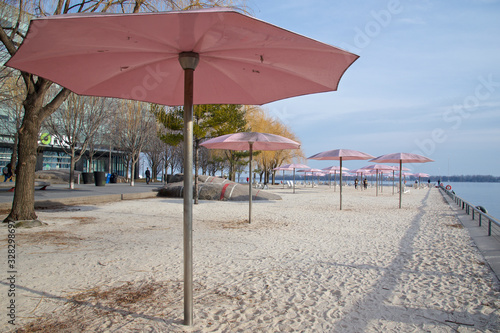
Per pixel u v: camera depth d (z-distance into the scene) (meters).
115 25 2.55
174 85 4.49
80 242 7.48
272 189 41.84
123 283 4.82
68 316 3.70
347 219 12.52
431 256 6.77
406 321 3.74
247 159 45.12
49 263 5.77
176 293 4.46
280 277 5.24
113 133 34.34
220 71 4.02
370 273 5.53
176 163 55.97
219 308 4.00
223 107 17.67
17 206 9.50
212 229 9.73
